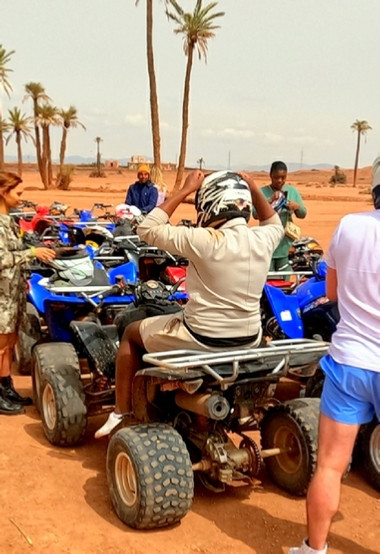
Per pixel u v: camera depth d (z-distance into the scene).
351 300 3.49
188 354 4.14
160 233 4.16
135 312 5.03
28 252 5.87
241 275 4.14
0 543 3.92
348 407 3.45
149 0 30.44
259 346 4.41
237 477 4.46
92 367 5.59
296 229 8.35
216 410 4.04
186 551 3.91
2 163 54.19
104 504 4.45
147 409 4.61
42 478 4.79
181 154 36.81
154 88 31.16
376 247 3.43
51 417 5.37
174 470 4.00
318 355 4.32
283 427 4.66
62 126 73.81
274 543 4.04
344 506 4.55
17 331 6.18
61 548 3.89
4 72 53.47
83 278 6.34
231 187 4.25
